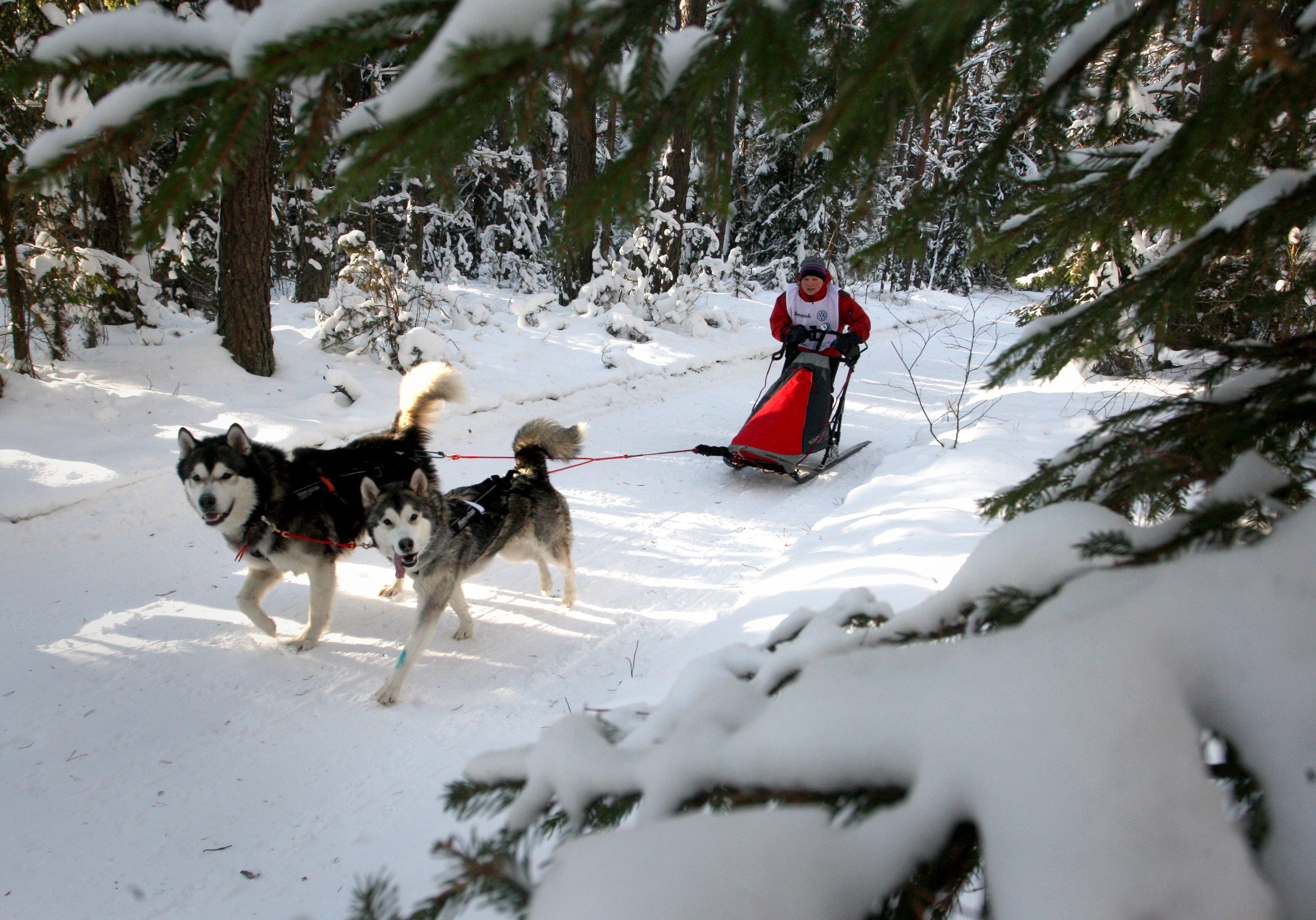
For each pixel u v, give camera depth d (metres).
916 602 3.59
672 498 6.47
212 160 0.92
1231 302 1.47
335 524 4.10
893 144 1.11
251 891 2.54
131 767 3.11
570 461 7.25
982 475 5.55
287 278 17.83
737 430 8.83
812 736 0.82
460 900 0.82
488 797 1.05
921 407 8.63
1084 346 1.39
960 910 0.82
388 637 4.24
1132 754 0.67
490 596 4.79
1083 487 1.32
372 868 2.63
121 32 0.85
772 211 21.91
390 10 0.84
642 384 10.59
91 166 0.93
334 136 0.97
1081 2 1.16
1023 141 1.37
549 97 0.98
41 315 7.24
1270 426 1.08
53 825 2.78
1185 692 0.75
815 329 6.81
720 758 0.87
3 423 6.15
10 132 6.19
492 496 4.20
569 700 3.69
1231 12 0.91
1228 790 0.77
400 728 3.45
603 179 1.08
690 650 3.84
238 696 3.62
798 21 0.96
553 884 0.73
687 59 0.97
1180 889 0.62
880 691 0.83
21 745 3.20
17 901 2.45
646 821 0.83
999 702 0.75
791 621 1.45
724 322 14.54
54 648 3.91
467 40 0.75
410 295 10.31
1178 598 0.80
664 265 15.62
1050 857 0.64
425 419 4.85
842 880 0.69
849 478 6.99
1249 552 0.82
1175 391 3.75
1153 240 4.40
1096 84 1.28
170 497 5.77
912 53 0.90
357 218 14.55
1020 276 1.72
